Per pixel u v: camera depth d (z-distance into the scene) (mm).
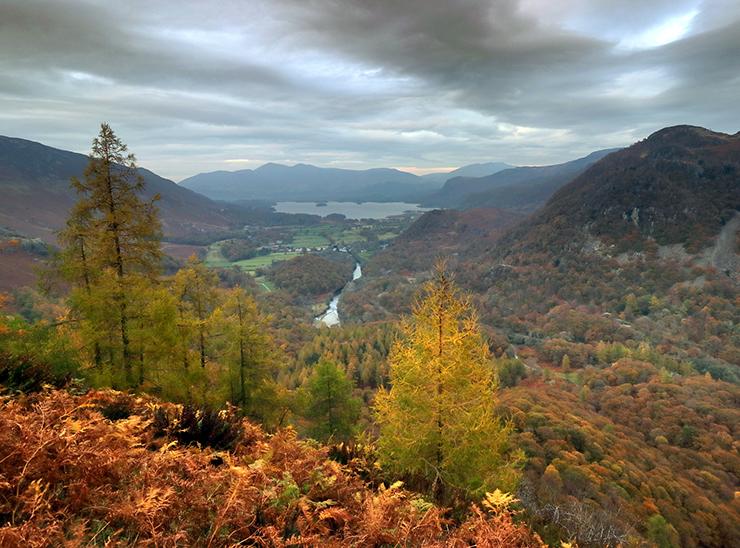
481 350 8812
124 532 2334
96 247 13492
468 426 7992
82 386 6574
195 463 3252
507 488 7188
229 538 2432
